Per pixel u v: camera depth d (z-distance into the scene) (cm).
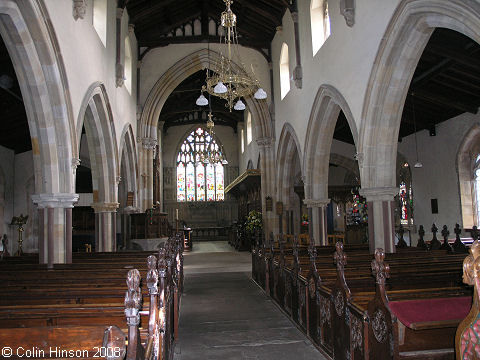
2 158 1684
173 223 3100
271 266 956
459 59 1030
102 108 1166
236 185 2400
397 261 671
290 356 552
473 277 240
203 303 895
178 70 1805
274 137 1822
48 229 830
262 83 1836
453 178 1497
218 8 1767
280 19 1666
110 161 1249
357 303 473
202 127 3278
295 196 2142
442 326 368
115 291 482
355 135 984
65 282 559
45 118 801
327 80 1172
